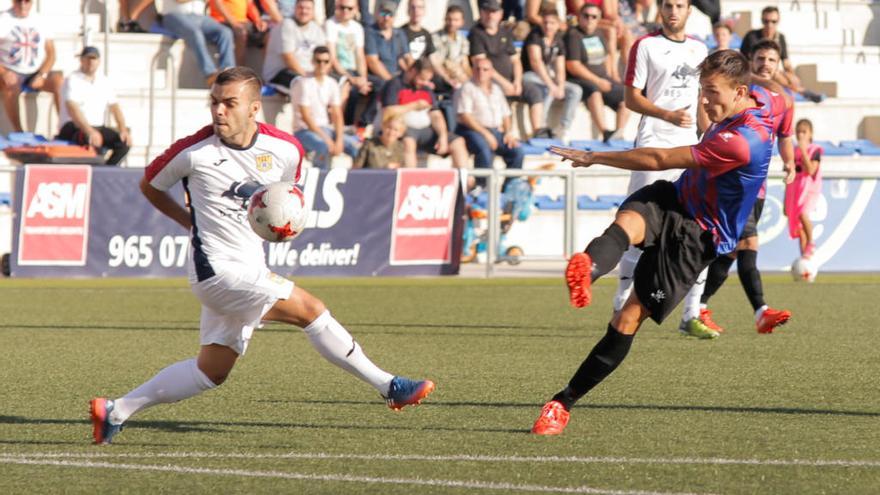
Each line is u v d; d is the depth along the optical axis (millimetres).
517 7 49281
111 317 27203
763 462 12250
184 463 12289
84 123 40594
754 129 13344
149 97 45312
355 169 35875
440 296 32344
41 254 34188
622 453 12719
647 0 51375
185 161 13008
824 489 11109
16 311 28188
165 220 35188
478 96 42969
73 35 46344
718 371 19172
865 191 38594
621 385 17719
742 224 13688
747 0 56062
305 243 35594
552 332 24844
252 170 13125
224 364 13422
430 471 11859
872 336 24016
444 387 17609
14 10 43219
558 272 39625
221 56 45719
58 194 34188
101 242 34625
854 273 38906
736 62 13422
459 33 48656
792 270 34562
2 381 18172
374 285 34969
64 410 15664
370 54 45312
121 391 17266
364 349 22062
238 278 13023
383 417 15078
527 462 12266
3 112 43688
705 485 11242
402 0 51062
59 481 11477
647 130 21953
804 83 53281
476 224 40125
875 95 53062
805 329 25266
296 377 18562
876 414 15266
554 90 46562
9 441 13555
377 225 36188
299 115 41750
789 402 16203
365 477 11578
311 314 13555
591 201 43781
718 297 32719
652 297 13531
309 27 44375
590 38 47250
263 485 11273
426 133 42906
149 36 46469
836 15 56219
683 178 13656
